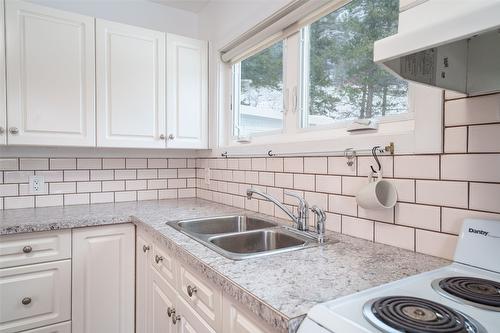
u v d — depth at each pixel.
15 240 1.53
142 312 1.69
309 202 1.46
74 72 1.85
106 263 1.74
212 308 0.95
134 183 2.32
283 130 1.77
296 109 1.68
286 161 1.60
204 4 2.42
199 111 2.29
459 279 0.78
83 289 1.69
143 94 2.07
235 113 2.28
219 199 2.22
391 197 1.10
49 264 1.61
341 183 1.30
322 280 0.80
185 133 2.23
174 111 2.18
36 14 1.74
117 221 1.73
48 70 1.77
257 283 0.78
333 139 1.33
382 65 0.69
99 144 1.93
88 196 2.16
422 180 1.01
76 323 1.67
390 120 1.22
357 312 0.61
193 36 2.57
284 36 1.73
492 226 0.83
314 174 1.43
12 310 1.53
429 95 0.98
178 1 2.39
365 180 1.20
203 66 2.30
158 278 1.44
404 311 0.60
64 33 1.82
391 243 1.11
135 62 2.04
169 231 1.37
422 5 0.62
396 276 0.83
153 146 2.11
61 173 2.07
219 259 0.98
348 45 1.44
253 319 0.76
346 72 1.45
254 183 1.85
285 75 1.75
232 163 2.06
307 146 1.46
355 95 1.41
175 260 1.23
